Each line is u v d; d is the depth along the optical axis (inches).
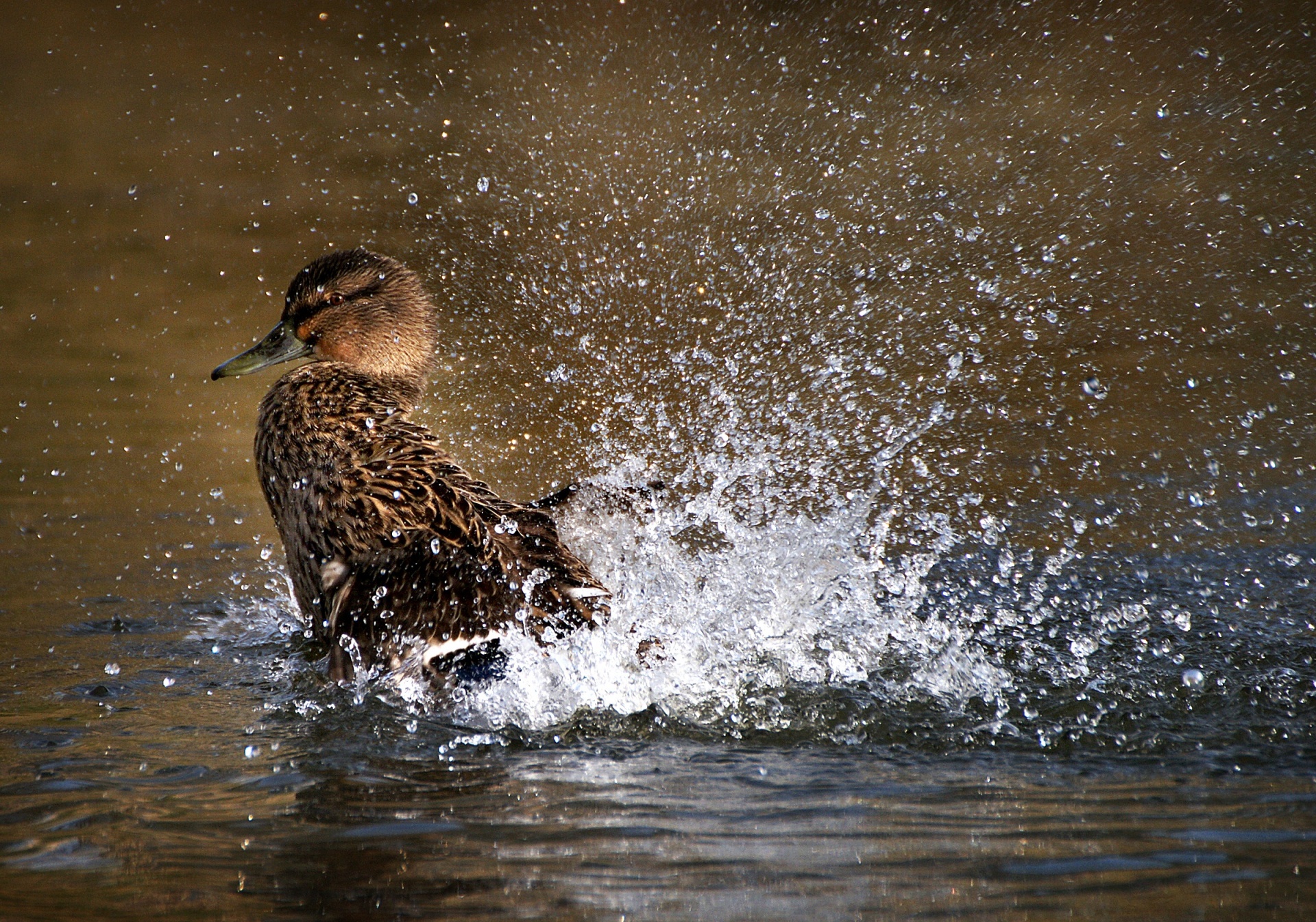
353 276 366.6
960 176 748.0
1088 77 892.6
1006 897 175.6
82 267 712.4
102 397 549.6
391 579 280.1
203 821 206.2
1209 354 569.9
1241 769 233.1
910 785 224.5
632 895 176.4
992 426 492.1
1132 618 327.9
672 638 287.4
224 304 662.5
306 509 306.7
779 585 320.5
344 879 183.2
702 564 327.0
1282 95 861.2
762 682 278.8
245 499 448.5
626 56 977.5
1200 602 342.0
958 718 261.1
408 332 371.6
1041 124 824.3
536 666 267.3
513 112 897.5
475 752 241.9
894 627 315.0
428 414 508.4
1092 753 242.5
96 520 419.8
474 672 266.1
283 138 917.2
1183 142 808.3
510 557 281.7
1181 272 656.4
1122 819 206.2
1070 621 326.6
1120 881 180.5
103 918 171.5
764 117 847.1
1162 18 993.5
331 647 278.8
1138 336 585.0
